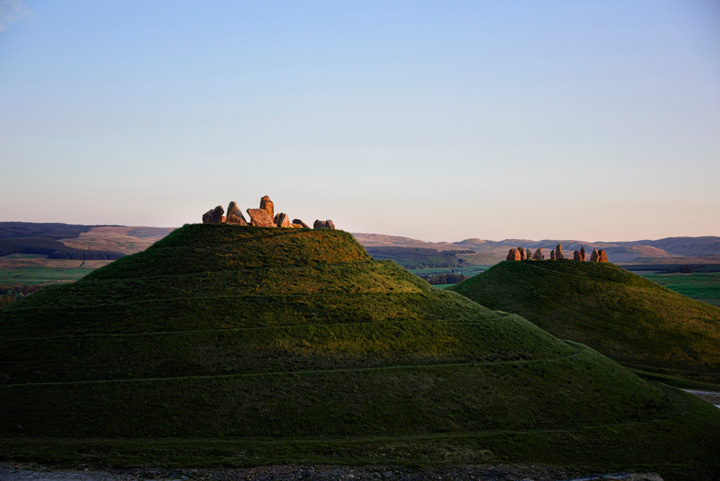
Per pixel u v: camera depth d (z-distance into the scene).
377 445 36.81
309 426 38.47
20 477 29.47
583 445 40.41
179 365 42.78
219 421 37.84
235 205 72.19
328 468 33.47
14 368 41.47
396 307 56.69
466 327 56.12
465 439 38.72
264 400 40.06
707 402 56.16
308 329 49.16
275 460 33.69
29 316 48.72
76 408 37.62
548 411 44.47
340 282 59.41
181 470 31.83
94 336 45.31
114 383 40.09
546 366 51.44
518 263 115.69
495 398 44.69
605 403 47.91
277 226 73.44
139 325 47.34
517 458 37.41
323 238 70.19
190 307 50.22
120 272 58.22
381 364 46.53
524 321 65.00
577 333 87.31
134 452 33.41
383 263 69.19
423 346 50.47
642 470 38.00
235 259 60.91
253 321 49.34
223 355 44.50
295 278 58.22
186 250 62.38
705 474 38.62
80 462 31.73
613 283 103.50
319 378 43.03
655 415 47.81
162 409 38.22
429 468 34.59
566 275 106.88
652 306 94.88
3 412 36.62
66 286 55.25
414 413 41.16
